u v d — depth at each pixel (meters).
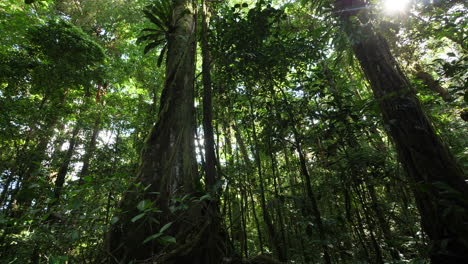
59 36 5.95
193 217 2.31
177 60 3.28
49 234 2.05
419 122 2.67
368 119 2.97
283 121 3.30
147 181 2.42
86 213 2.15
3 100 5.00
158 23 3.62
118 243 2.09
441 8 3.01
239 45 3.51
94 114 7.18
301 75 3.70
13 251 2.09
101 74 7.31
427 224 2.38
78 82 6.63
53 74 5.86
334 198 3.26
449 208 1.81
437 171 2.40
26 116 5.46
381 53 3.15
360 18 3.32
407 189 3.03
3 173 4.66
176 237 2.17
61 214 2.14
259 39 3.55
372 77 3.12
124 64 8.32
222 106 4.08
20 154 4.99
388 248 2.91
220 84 3.94
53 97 6.40
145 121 6.78
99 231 2.27
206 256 2.13
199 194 2.49
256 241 4.72
